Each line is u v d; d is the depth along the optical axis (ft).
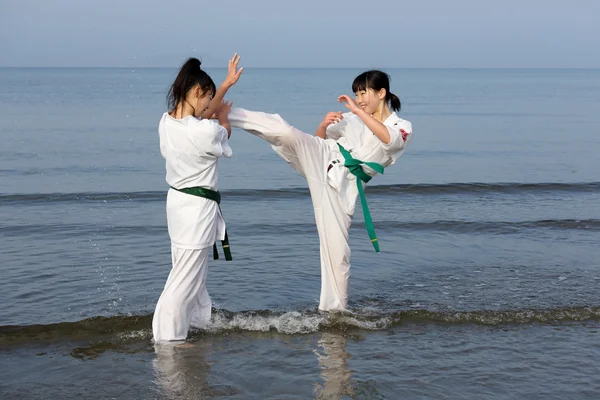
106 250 24.97
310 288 20.67
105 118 88.79
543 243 26.91
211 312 18.10
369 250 25.41
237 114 16.49
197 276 16.02
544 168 48.88
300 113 100.42
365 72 17.39
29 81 304.30
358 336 16.69
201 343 16.06
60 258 23.71
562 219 31.04
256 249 25.45
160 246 25.67
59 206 34.14
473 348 16.05
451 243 26.76
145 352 15.49
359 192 17.44
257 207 34.09
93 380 14.01
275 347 15.89
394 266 23.22
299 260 23.95
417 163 51.44
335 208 17.21
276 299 19.54
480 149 60.03
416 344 16.24
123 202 35.55
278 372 14.49
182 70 15.37
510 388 13.88
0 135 67.51
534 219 31.37
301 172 17.56
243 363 14.94
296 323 17.31
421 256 24.64
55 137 66.13
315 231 28.60
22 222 29.91
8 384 13.78
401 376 14.38
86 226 29.12
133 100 134.82
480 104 133.28
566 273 22.50
